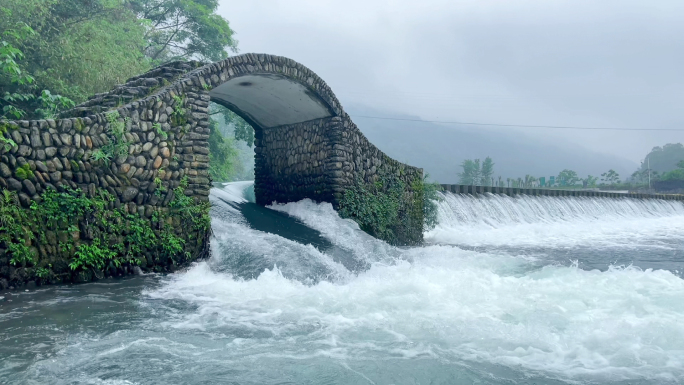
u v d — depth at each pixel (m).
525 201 28.83
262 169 19.05
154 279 9.91
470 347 6.23
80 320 7.01
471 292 8.71
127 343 6.14
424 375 5.39
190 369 5.40
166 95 11.21
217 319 7.31
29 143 9.05
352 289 9.09
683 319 7.12
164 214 10.91
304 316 7.52
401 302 8.20
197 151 11.67
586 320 7.14
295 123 17.58
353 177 16.30
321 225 15.13
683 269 13.16
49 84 15.67
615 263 14.19
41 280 8.99
